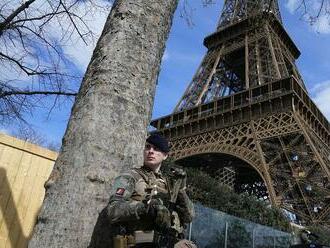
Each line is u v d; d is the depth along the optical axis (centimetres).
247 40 5634
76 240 344
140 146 420
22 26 967
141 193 369
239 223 1628
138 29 466
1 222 755
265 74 5006
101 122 398
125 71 434
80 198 359
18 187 796
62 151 395
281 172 3406
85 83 436
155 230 348
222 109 4741
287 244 1869
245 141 3934
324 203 3044
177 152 4609
